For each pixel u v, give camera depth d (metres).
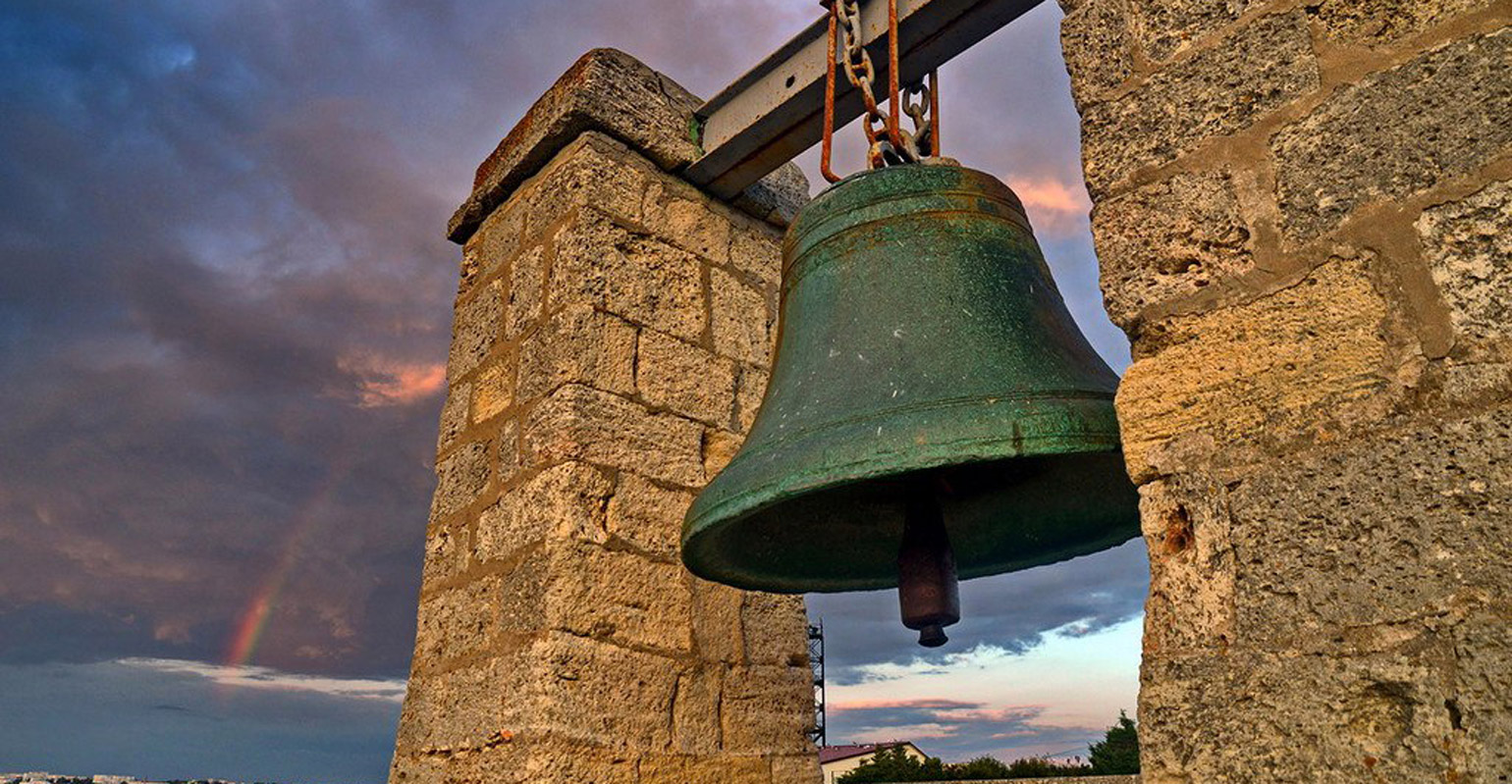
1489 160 1.33
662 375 3.37
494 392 3.46
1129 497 2.13
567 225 3.38
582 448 3.08
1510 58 1.36
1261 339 1.46
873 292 2.07
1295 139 1.52
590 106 3.45
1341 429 1.35
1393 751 1.19
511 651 2.93
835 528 2.34
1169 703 1.37
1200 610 1.39
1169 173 1.63
